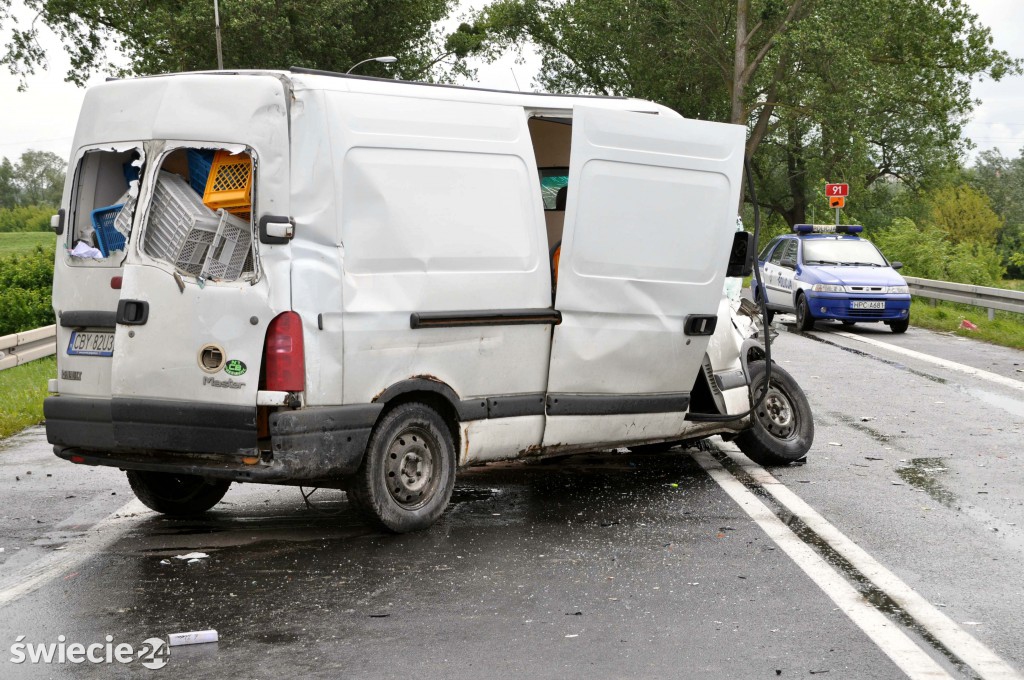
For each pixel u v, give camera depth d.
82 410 7.56
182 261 7.14
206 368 7.05
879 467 10.11
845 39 47.81
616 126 8.23
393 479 7.56
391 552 7.21
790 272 24.75
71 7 54.78
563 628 5.75
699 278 8.88
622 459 10.48
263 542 7.50
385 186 7.25
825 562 7.00
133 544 7.47
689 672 5.13
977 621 5.90
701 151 8.76
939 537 7.64
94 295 7.54
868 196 62.72
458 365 7.70
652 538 7.58
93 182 7.74
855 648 5.47
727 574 6.74
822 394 14.78
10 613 6.02
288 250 6.91
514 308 7.94
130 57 56.41
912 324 25.52
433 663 5.24
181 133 7.19
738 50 49.78
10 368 17.70
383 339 7.25
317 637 5.61
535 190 8.08
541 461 10.35
